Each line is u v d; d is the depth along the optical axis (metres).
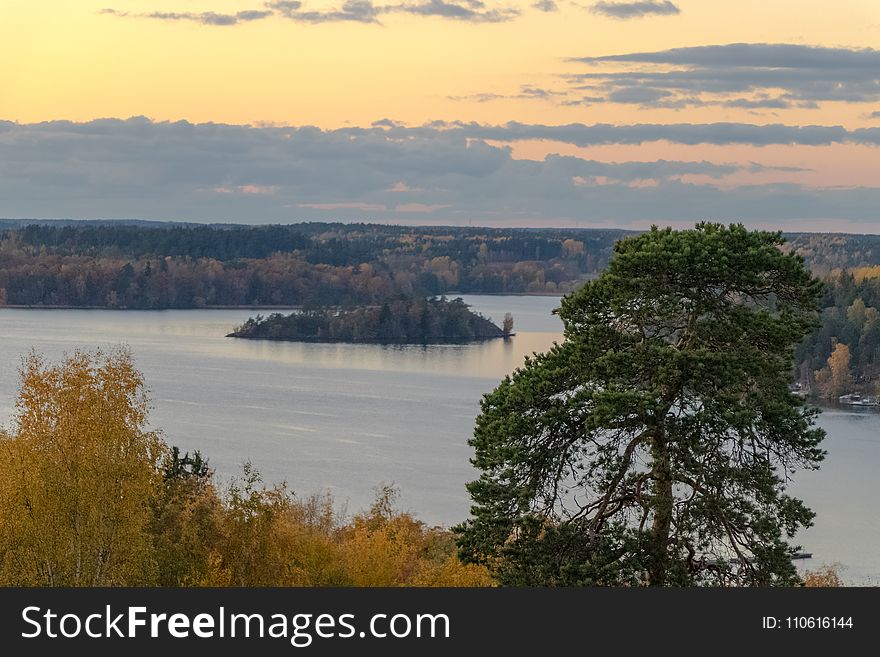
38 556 34.62
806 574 57.22
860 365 198.75
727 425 27.50
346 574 47.19
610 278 29.44
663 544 27.97
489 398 30.41
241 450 132.25
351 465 124.19
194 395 181.25
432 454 132.50
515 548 28.67
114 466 35.72
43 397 36.38
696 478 28.11
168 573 39.62
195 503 42.81
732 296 30.05
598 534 28.41
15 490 34.50
